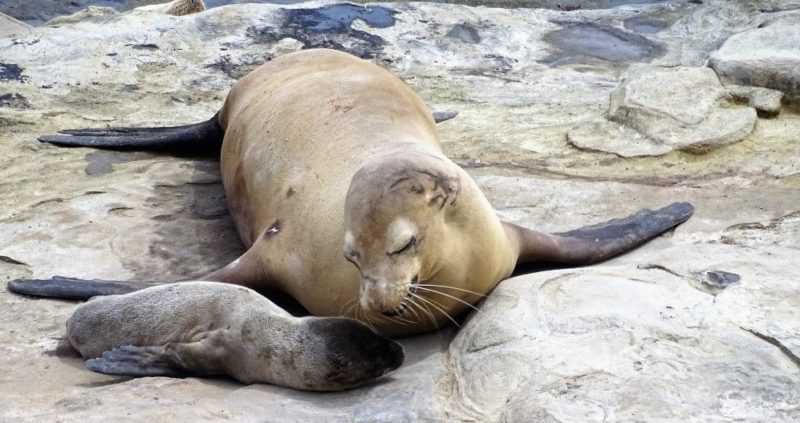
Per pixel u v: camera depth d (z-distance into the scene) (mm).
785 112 24422
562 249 17750
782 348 13375
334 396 13680
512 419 12367
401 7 34844
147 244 19891
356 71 20531
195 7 41875
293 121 19016
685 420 11922
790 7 32469
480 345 14188
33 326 16625
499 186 21391
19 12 44938
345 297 15266
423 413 12867
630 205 20422
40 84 29328
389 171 14273
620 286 15391
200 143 24469
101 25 33156
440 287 14750
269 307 14641
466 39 32938
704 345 13516
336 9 34469
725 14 33250
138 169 23531
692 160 22766
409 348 15047
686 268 15961
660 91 24656
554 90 29469
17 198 21844
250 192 19312
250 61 31375
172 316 15109
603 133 24234
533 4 43219
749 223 19031
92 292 17266
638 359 13227
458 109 28031
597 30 33969
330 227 15695
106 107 28156
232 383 14664
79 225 20516
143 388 14023
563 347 13602
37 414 13234
